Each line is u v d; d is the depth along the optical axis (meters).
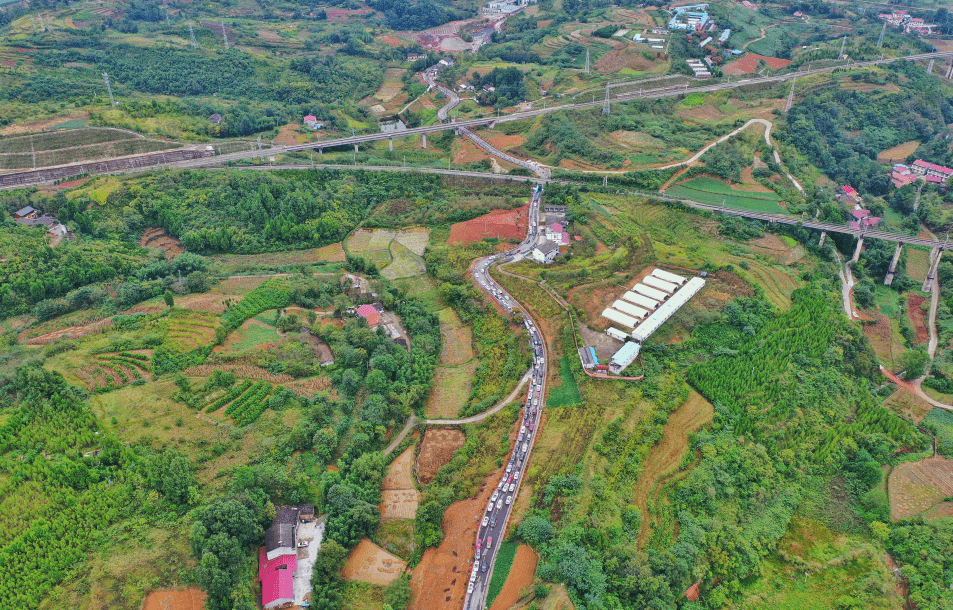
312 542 133.38
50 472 133.75
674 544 137.88
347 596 126.88
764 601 136.88
